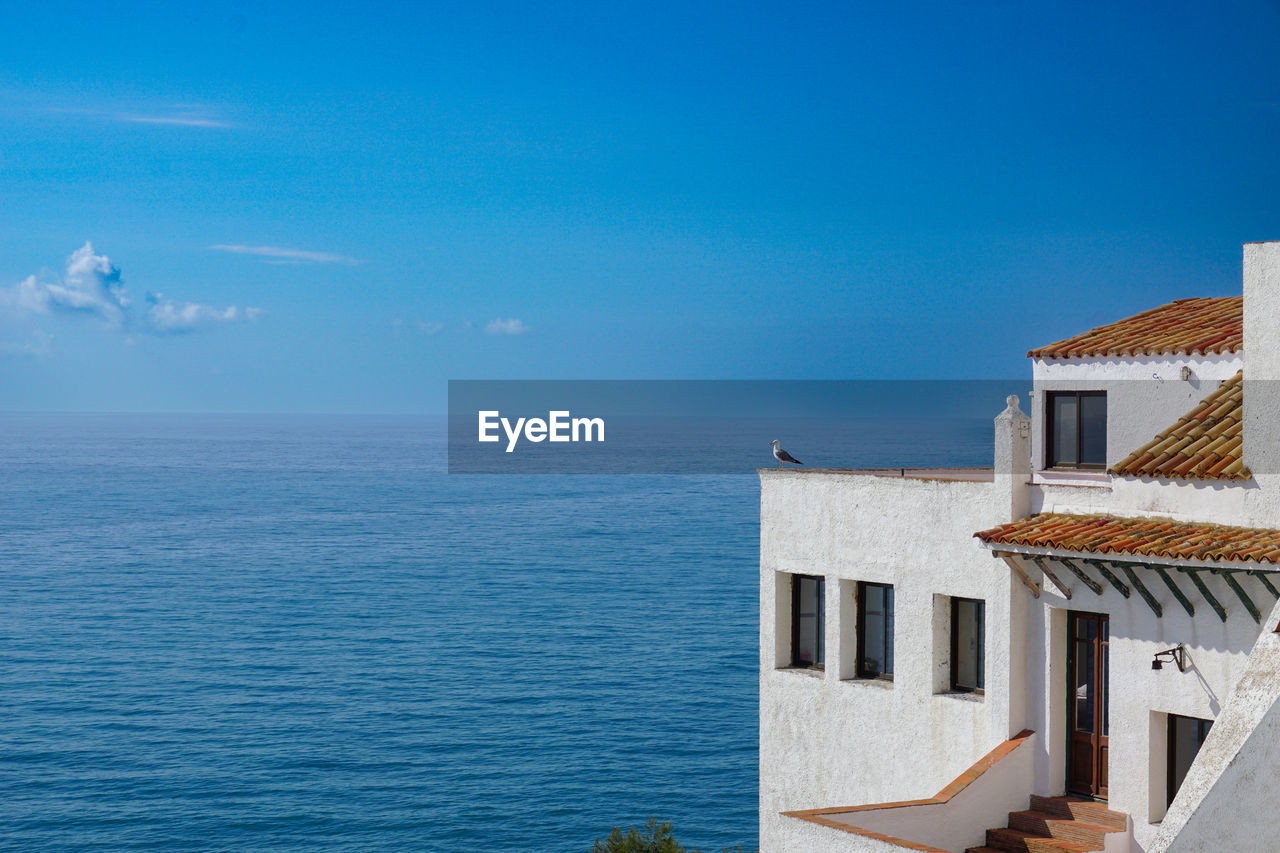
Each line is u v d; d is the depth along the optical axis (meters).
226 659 112.44
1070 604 20.95
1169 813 14.23
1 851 64.62
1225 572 18.28
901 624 23.84
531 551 187.62
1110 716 20.36
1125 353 21.80
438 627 126.12
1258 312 19.02
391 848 64.19
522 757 78.81
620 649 111.62
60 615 135.38
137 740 85.62
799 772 26.02
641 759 77.44
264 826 68.12
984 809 21.25
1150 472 20.08
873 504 24.44
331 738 85.12
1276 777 13.86
